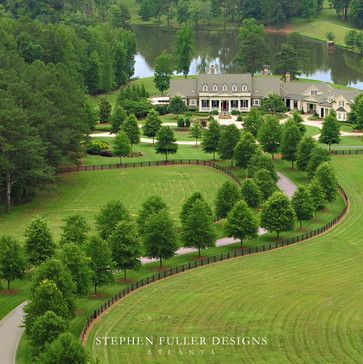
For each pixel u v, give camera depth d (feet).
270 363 278.26
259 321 314.35
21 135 475.72
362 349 290.15
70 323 300.40
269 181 478.59
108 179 550.77
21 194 508.94
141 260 394.73
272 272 371.76
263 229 440.86
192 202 422.82
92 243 342.03
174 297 339.36
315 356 284.20
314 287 352.28
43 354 248.11
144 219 407.03
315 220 458.09
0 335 300.40
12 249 343.05
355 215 463.42
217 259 389.80
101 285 341.41
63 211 487.61
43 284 283.79
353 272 372.17
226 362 279.08
